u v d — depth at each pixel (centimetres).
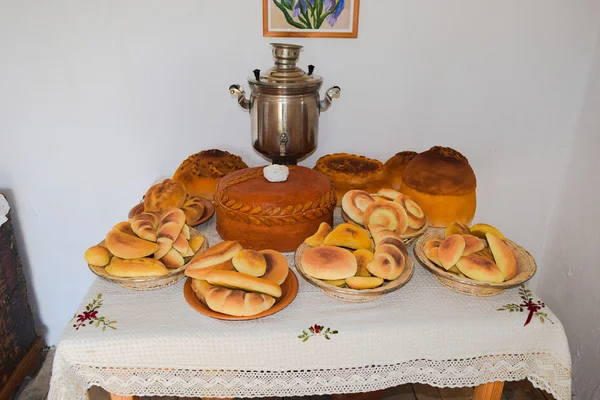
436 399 135
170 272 86
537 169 140
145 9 119
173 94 128
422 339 80
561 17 123
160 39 122
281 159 114
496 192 143
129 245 86
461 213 114
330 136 135
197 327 79
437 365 82
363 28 123
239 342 77
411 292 89
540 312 83
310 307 84
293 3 119
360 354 79
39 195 139
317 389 82
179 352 77
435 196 112
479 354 82
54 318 158
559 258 143
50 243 146
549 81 130
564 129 135
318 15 121
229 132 134
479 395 92
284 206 95
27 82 125
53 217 143
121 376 79
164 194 107
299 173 107
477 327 80
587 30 125
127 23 120
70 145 133
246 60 125
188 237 94
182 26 121
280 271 87
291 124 109
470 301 86
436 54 126
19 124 130
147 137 133
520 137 136
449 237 91
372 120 133
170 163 137
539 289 154
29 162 135
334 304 85
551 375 83
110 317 81
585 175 131
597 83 126
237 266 83
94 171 137
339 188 120
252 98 111
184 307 84
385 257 84
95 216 143
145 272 84
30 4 117
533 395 137
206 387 81
